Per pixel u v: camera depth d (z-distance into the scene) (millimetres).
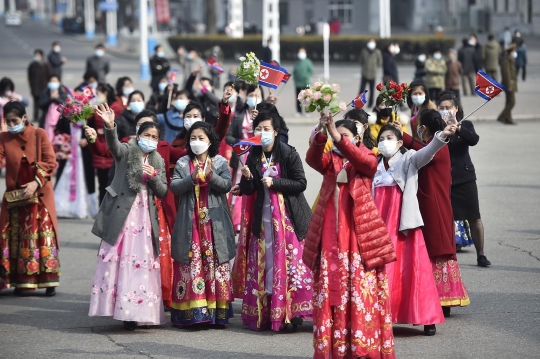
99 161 38562
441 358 20047
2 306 26219
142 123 23203
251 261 23031
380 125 28078
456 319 23391
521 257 30234
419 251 21812
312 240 19094
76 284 29047
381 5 142125
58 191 41062
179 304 22922
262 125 22750
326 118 18266
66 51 175125
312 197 41438
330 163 19109
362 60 82250
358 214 18812
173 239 22938
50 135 48719
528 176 46469
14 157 26297
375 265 18672
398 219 21891
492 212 38000
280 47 148125
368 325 18609
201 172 22531
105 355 20938
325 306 18656
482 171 48281
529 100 82438
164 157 24891
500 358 19906
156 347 21562
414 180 21938
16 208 26641
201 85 39281
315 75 118688
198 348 21375
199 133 22766
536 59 135500
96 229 23125
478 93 21844
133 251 22781
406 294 21703
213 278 22953
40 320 24531
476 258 30562
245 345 21562
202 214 22891
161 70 76438
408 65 136250
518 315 23516
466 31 192750
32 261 26688
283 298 22453
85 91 23922
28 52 173125
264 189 22875
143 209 23062
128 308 22438
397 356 20266
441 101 27578
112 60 160000
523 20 184500
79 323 24203
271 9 110500
